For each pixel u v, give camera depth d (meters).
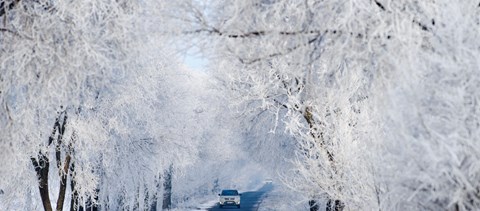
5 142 8.17
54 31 7.82
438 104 5.11
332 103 9.89
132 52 7.99
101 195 19.88
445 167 4.73
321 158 10.28
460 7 5.45
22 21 7.89
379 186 6.67
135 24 7.17
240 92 14.32
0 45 7.94
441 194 4.84
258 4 6.34
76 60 7.78
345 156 9.30
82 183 15.66
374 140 6.61
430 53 5.55
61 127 14.73
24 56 7.88
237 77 13.49
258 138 20.61
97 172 19.28
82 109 15.30
